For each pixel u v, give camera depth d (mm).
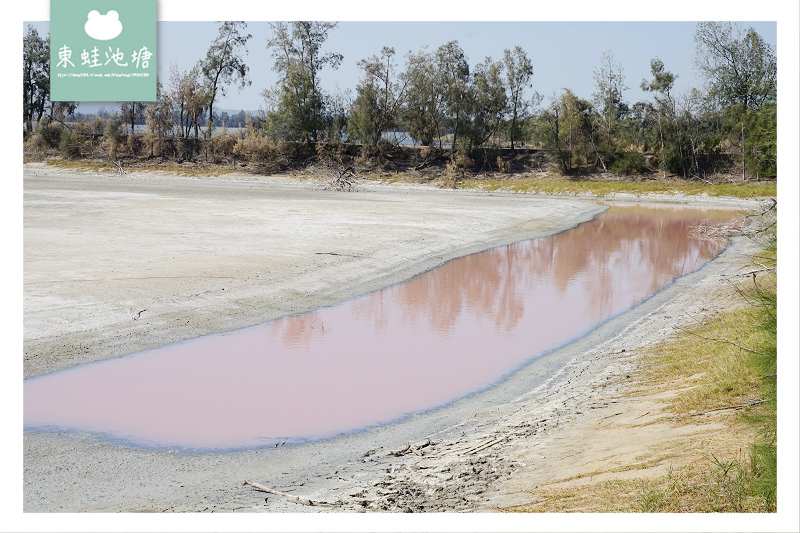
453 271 27875
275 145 79688
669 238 39562
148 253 26781
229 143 81562
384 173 77938
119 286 21328
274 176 77000
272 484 10008
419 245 32531
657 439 10164
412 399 13758
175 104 84062
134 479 10258
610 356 16312
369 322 19562
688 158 71625
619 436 10609
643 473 8992
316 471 10523
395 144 82938
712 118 72750
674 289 24969
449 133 83938
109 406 13117
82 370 14961
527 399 13695
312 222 38094
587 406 12578
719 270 28531
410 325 19422
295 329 18672
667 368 14289
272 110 81438
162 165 79812
